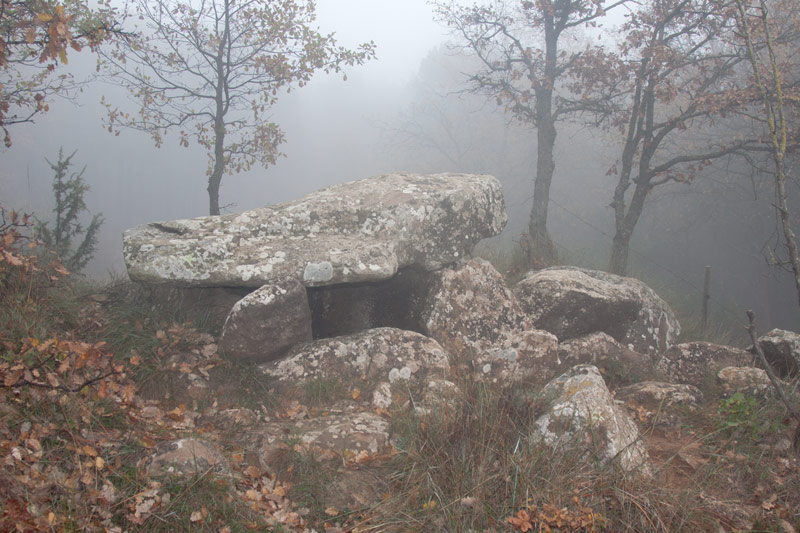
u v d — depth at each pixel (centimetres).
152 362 460
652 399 473
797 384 476
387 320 601
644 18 1034
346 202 585
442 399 420
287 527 313
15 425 318
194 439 344
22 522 260
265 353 480
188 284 511
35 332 407
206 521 299
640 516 320
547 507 315
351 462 364
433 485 338
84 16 718
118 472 312
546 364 488
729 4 935
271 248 531
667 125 1040
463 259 625
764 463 387
